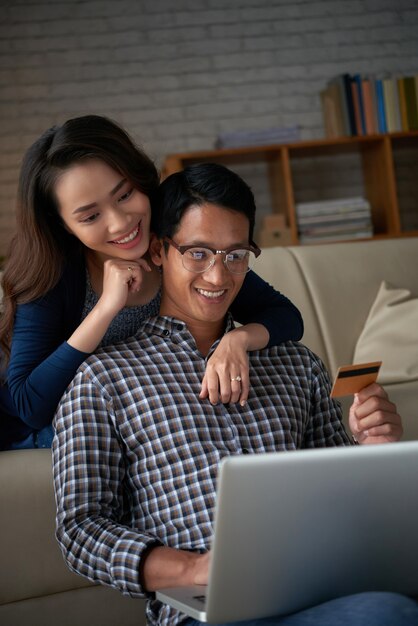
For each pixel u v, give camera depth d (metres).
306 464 0.99
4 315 1.67
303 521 1.01
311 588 1.06
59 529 1.30
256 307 1.80
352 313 2.71
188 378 1.43
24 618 1.68
